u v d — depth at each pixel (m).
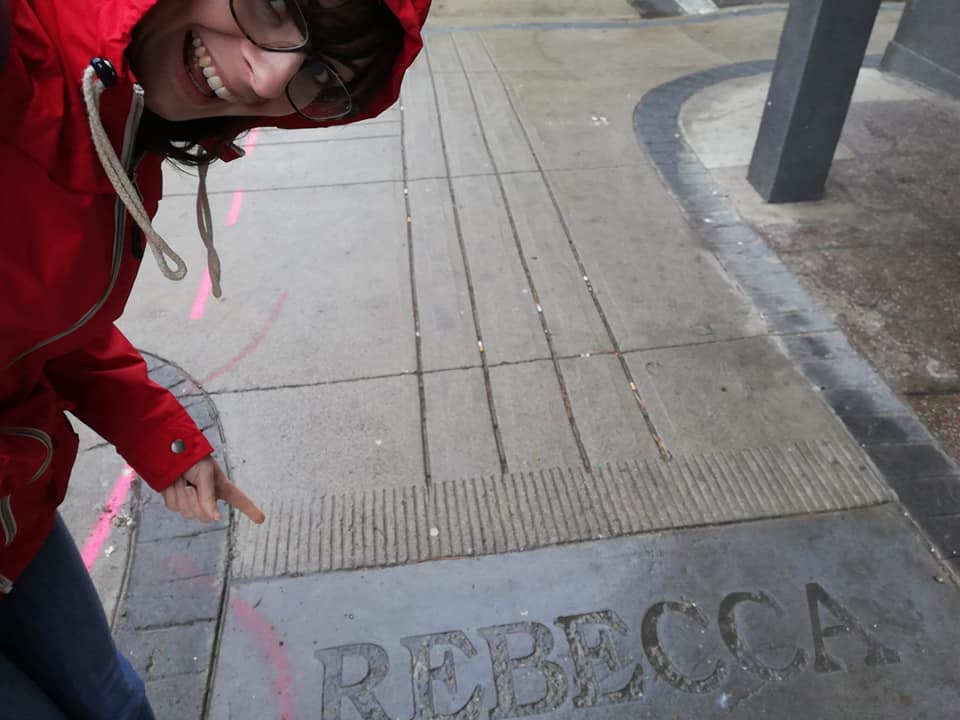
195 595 2.21
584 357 3.06
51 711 1.22
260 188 4.29
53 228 0.86
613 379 2.95
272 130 4.91
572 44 6.71
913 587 2.19
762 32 6.95
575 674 2.00
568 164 4.55
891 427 2.71
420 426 2.76
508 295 3.42
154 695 1.97
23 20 0.75
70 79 0.80
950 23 5.28
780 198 4.12
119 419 1.28
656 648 2.06
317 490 2.53
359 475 2.58
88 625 1.35
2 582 1.12
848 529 2.35
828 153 3.99
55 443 1.21
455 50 6.53
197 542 2.35
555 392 2.89
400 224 3.96
